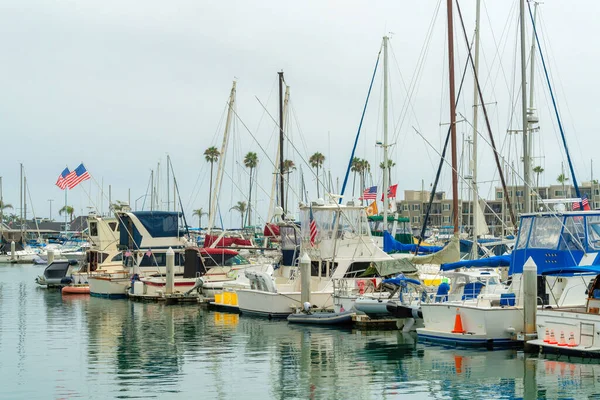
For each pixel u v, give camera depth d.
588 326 24.98
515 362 25.92
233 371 26.25
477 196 42.00
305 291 38.50
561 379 23.52
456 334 29.11
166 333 35.62
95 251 61.19
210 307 46.84
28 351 30.84
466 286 32.72
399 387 23.38
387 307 33.62
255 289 42.09
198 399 22.38
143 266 54.59
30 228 196.75
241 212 100.62
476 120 43.66
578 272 27.06
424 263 38.16
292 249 44.53
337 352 29.38
